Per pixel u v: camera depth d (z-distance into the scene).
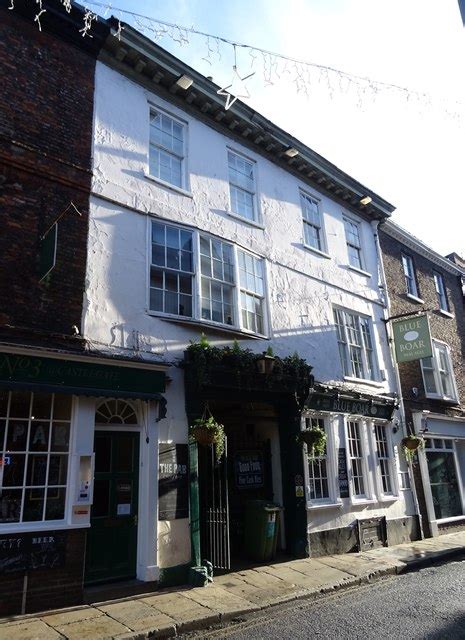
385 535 12.27
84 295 8.03
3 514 6.61
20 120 8.07
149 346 8.66
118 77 9.73
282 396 10.73
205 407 9.07
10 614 6.28
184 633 6.05
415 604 6.98
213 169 11.05
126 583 7.39
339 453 11.80
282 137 12.64
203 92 10.77
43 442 7.14
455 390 17.02
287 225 12.66
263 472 10.91
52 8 8.71
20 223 7.64
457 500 15.68
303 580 8.38
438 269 18.98
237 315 10.37
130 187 9.24
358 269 14.59
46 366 7.12
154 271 9.25
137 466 8.08
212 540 9.09
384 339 14.94
